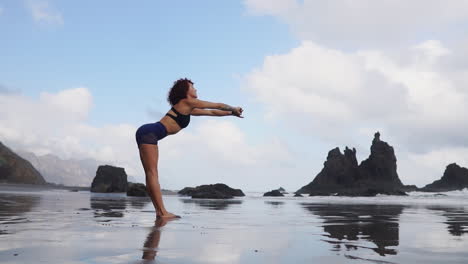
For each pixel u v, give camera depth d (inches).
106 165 1050.1
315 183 1766.7
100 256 80.1
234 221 179.8
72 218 176.4
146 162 190.9
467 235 130.9
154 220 170.1
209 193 690.8
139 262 74.7
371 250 95.7
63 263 73.0
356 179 1676.9
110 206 306.0
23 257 78.5
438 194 1413.6
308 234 128.8
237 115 209.5
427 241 114.3
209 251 89.1
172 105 201.8
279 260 80.6
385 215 251.0
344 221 192.2
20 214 199.5
